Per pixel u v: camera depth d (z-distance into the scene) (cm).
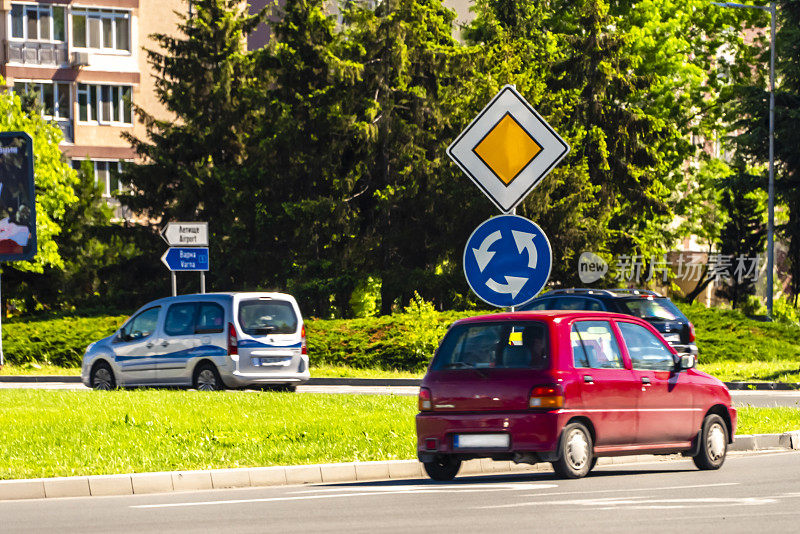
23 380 5541
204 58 8650
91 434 2889
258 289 8356
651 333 2489
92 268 8775
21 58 10894
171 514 1922
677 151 9888
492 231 2042
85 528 1775
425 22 8175
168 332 4316
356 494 2152
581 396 2281
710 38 10412
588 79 8412
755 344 6294
